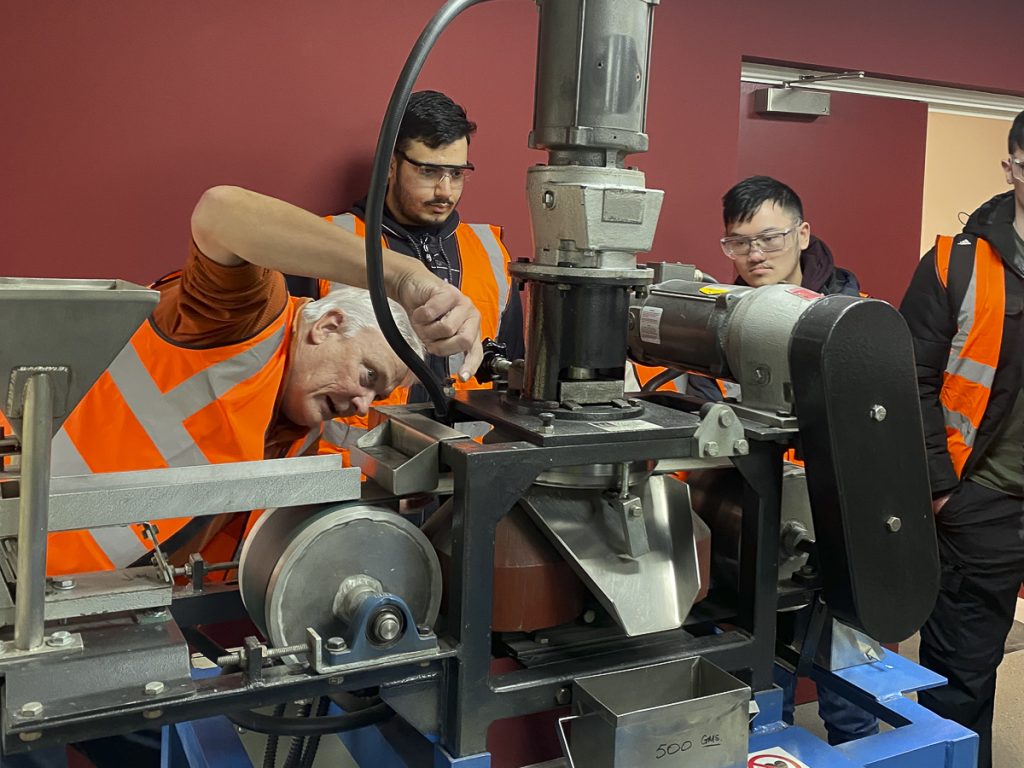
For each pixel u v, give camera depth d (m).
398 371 1.36
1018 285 2.18
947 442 2.27
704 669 0.97
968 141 4.03
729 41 2.71
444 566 0.94
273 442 1.48
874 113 3.17
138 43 2.05
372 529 0.89
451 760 0.88
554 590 0.93
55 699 0.75
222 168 2.17
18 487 0.81
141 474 0.86
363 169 2.31
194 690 0.79
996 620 2.29
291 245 1.09
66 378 0.73
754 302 1.04
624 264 0.92
